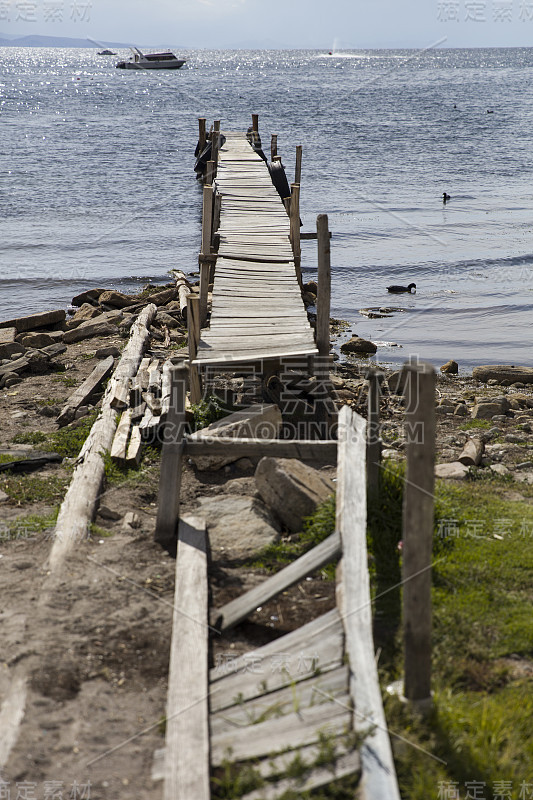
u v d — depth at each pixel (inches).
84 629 178.5
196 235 965.8
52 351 482.3
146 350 467.5
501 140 1916.8
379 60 7721.5
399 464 261.0
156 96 3233.3
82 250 884.0
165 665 167.9
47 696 154.9
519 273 780.0
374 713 140.5
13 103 2893.7
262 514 241.6
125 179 1350.9
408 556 147.0
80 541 221.6
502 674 167.5
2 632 175.8
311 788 126.0
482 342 570.6
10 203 1134.4
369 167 1507.1
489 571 208.8
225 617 183.0
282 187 796.0
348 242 920.3
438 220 1043.3
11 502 260.5
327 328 337.7
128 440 305.6
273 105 2824.8
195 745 136.9
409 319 633.0
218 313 371.6
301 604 194.1
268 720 143.5
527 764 143.0
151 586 199.2
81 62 7623.0
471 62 7293.3
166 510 224.1
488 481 287.3
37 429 344.8
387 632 179.6
